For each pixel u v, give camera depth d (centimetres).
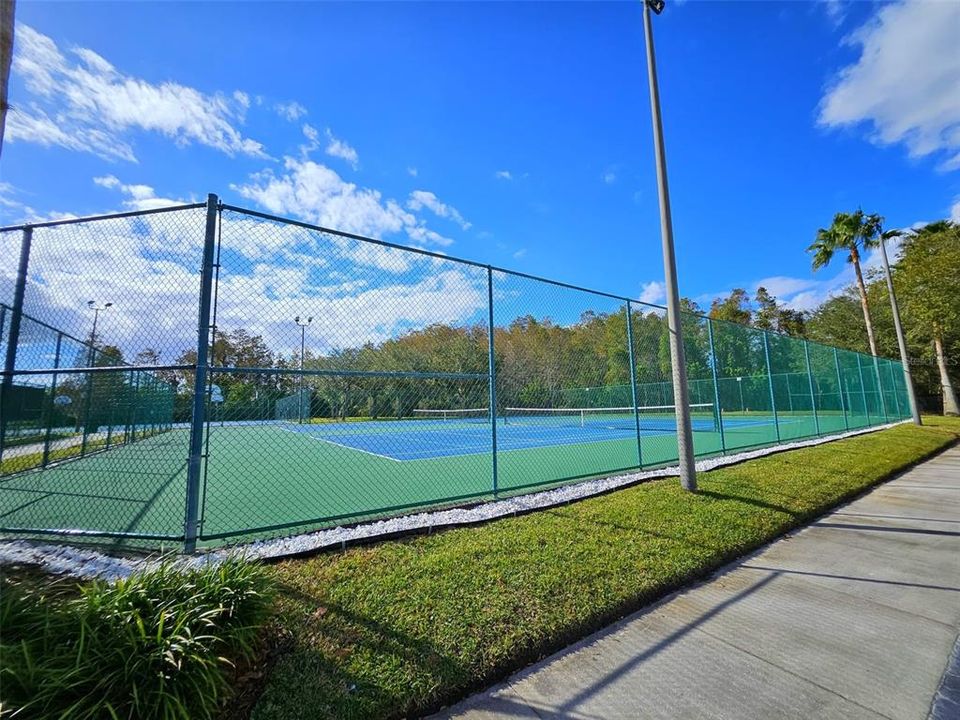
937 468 959
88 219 437
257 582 263
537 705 229
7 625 204
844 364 1667
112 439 1158
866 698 232
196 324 391
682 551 423
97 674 187
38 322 672
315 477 845
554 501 573
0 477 716
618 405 1794
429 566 364
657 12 721
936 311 2316
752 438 1482
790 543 490
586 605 319
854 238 2491
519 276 631
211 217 400
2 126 170
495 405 601
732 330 1888
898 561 434
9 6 175
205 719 193
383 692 226
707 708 224
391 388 1007
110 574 338
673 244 681
